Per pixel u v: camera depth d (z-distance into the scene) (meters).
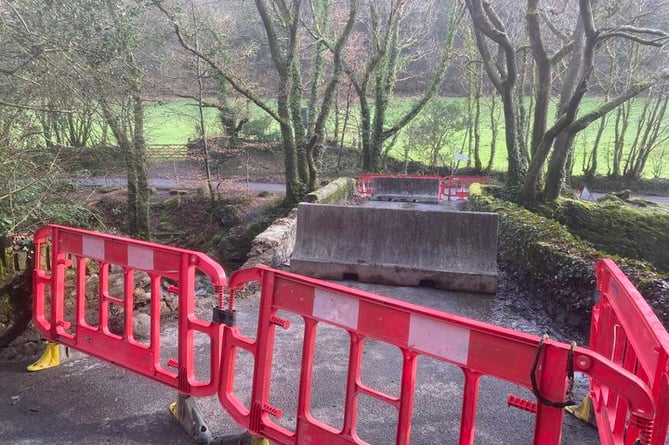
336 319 2.75
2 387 4.09
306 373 2.89
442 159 30.92
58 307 4.28
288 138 17.38
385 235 7.76
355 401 2.73
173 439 3.46
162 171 25.78
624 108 30.12
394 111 33.09
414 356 2.51
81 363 4.54
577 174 31.56
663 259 17.41
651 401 1.93
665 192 30.44
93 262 5.25
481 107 35.34
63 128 9.97
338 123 32.09
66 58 7.19
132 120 12.61
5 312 4.57
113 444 3.38
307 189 17.80
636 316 2.58
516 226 8.82
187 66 18.94
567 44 17.52
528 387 2.20
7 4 6.68
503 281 8.10
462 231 7.59
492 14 16.17
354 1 17.11
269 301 3.01
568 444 3.67
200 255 3.31
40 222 6.59
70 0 7.74
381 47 25.02
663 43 12.80
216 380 3.29
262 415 3.07
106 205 17.28
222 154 27.89
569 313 6.23
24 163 7.09
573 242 7.19
